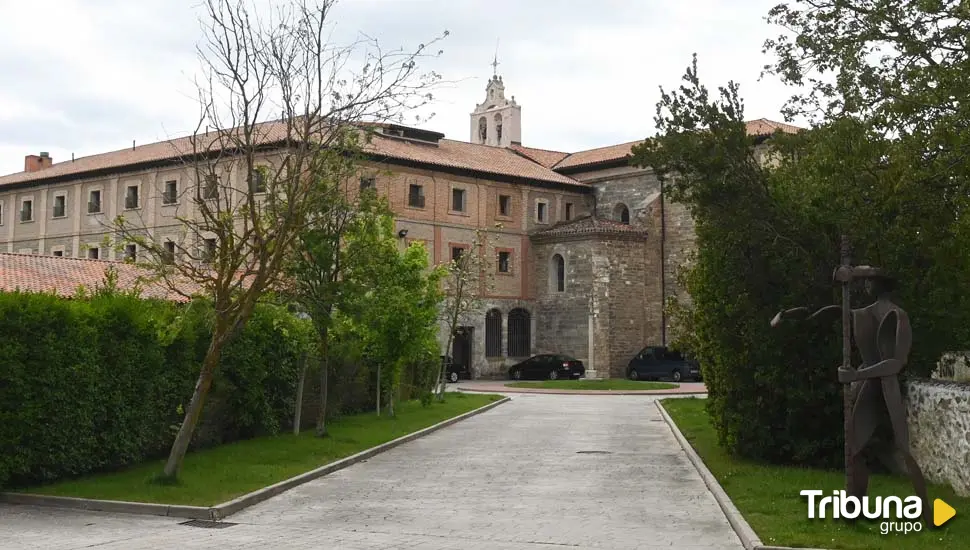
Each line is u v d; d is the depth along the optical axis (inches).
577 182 2315.5
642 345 2160.4
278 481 617.0
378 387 1149.7
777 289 653.9
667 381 2042.3
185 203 1977.1
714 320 674.8
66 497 544.7
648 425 1064.8
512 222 2207.2
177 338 719.7
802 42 697.0
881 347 450.0
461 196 2128.4
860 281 615.2
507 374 2162.9
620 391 1705.2
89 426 614.5
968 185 611.8
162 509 517.0
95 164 2212.1
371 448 818.2
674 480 634.8
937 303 610.9
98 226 2160.4
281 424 932.0
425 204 2047.2
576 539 438.3
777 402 658.2
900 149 605.3
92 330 616.4
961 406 511.5
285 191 725.9
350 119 740.0
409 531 463.2
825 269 639.8
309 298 818.8
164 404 705.6
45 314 581.9
